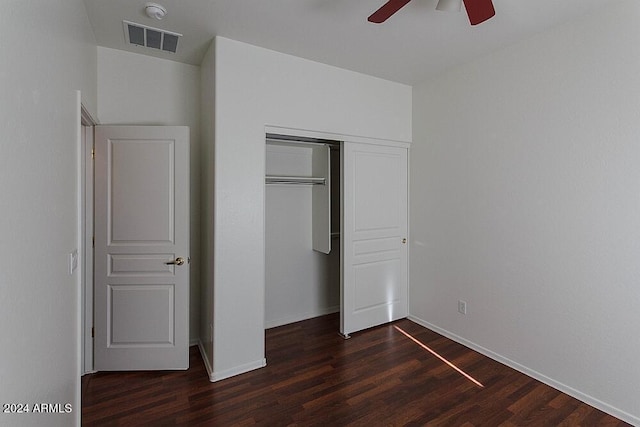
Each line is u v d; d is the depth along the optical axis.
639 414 2.02
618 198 2.10
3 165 0.92
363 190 3.43
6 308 0.94
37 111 1.21
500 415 2.14
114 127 2.59
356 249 3.41
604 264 2.17
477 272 3.00
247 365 2.68
